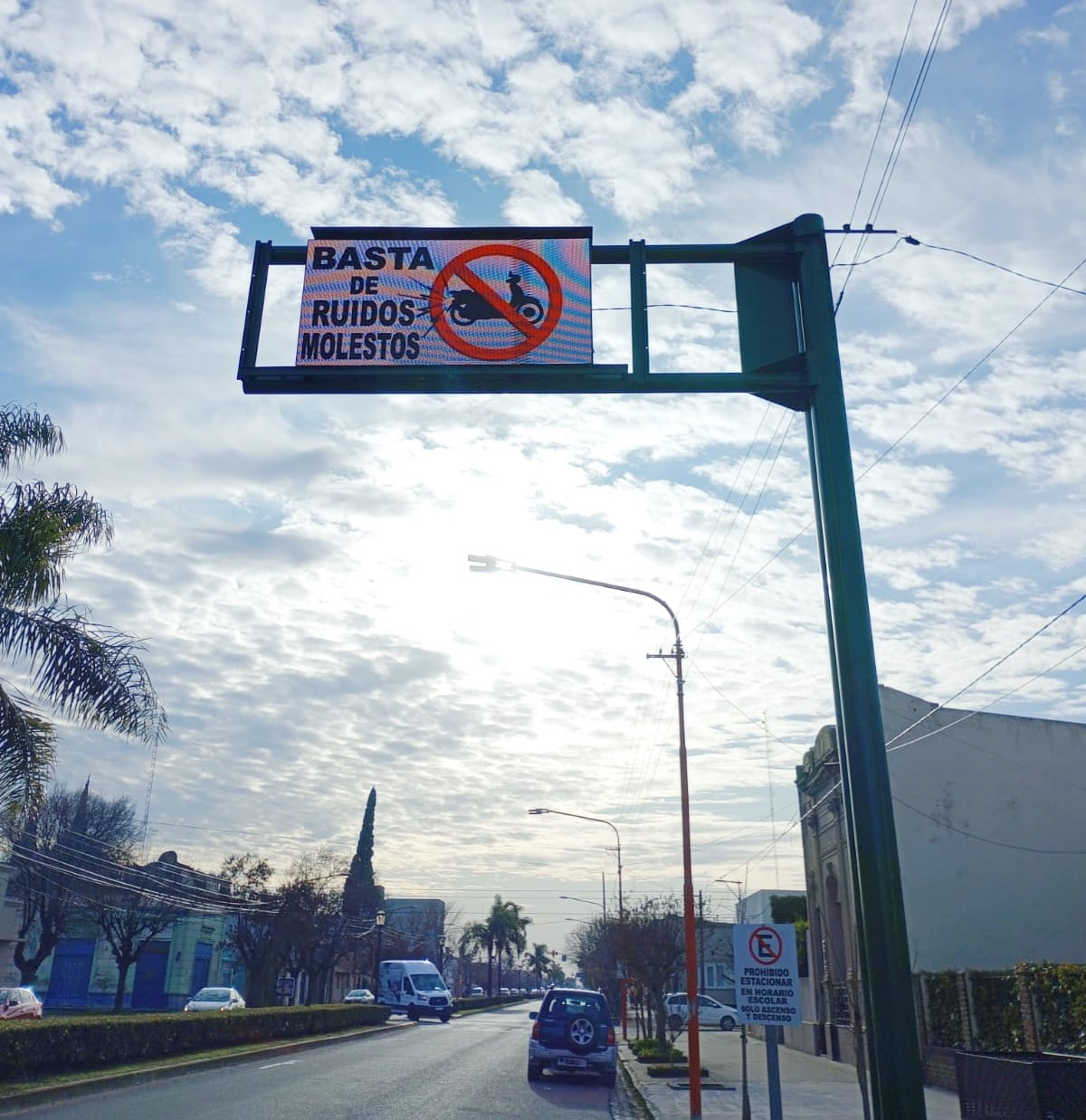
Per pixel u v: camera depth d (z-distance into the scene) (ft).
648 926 106.63
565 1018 76.02
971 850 83.97
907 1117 17.69
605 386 24.00
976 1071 45.60
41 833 149.38
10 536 49.32
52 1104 50.75
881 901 18.72
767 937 33.91
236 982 211.82
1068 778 85.35
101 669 50.26
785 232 24.16
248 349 24.43
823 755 97.91
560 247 24.93
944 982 72.38
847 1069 85.05
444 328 24.48
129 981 191.11
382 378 24.31
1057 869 83.25
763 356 23.57
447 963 378.32
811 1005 110.11
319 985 223.71
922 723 86.84
